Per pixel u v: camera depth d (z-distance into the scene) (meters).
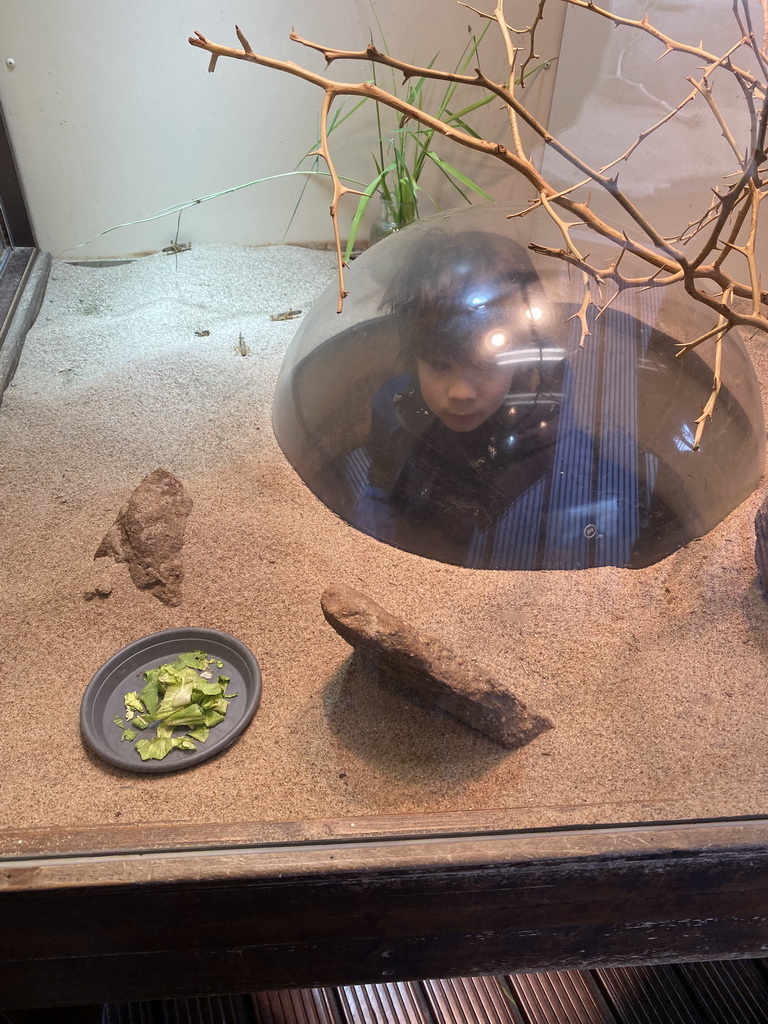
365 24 1.94
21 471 1.76
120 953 1.06
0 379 2.04
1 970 1.07
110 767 1.11
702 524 1.50
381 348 1.60
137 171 2.31
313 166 2.31
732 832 1.00
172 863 0.95
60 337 2.31
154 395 2.05
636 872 1.00
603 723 1.14
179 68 2.03
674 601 1.35
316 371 1.77
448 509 1.42
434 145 2.14
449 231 1.72
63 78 2.05
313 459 1.65
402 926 1.06
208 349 2.24
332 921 1.04
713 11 1.42
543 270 1.59
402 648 1.04
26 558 1.51
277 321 2.34
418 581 1.36
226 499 1.62
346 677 1.21
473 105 1.89
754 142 0.96
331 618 1.12
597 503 1.40
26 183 2.37
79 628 1.35
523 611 1.30
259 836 0.98
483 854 0.96
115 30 1.96
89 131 2.21
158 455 1.82
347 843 0.98
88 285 2.52
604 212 1.77
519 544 1.39
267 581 1.40
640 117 1.60
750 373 1.83
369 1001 1.42
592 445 1.42
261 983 1.15
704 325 1.67
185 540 1.49
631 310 1.56
